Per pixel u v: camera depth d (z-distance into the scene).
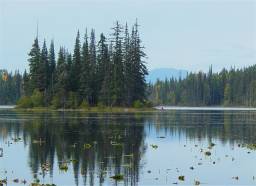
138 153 43.97
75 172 34.66
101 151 44.97
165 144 50.78
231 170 36.06
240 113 134.12
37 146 48.12
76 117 96.44
